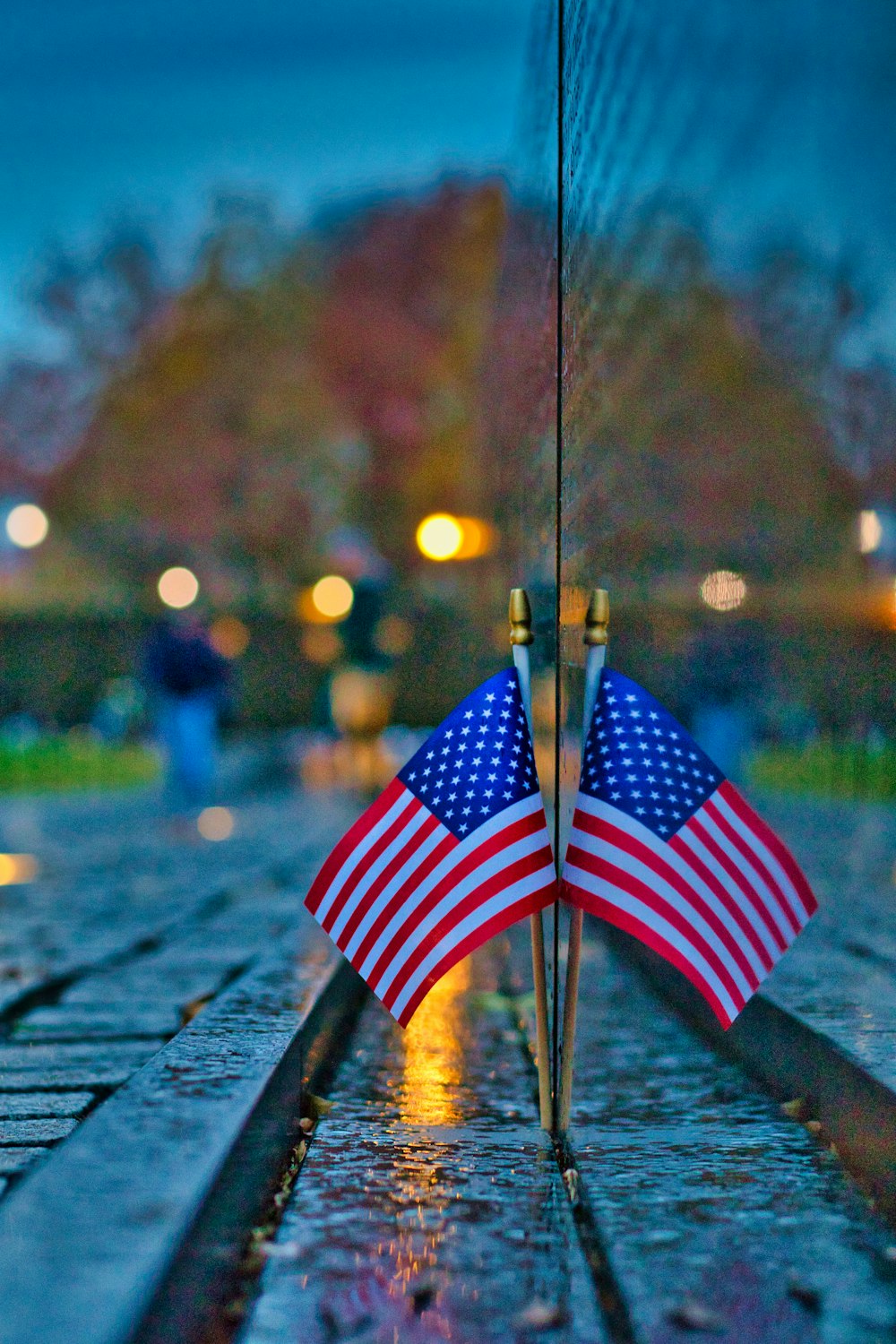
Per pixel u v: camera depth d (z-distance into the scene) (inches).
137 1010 185.9
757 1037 158.7
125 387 1398.9
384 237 1342.3
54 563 1456.7
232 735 1283.2
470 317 1246.9
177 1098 109.7
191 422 1384.1
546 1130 137.5
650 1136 135.3
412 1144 133.4
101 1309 69.7
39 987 200.7
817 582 515.2
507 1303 96.7
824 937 212.4
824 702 566.3
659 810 124.3
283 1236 108.3
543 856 125.6
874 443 448.5
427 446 1322.6
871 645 535.2
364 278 1343.5
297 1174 123.6
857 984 165.6
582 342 149.1
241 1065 121.5
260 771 860.0
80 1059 157.9
